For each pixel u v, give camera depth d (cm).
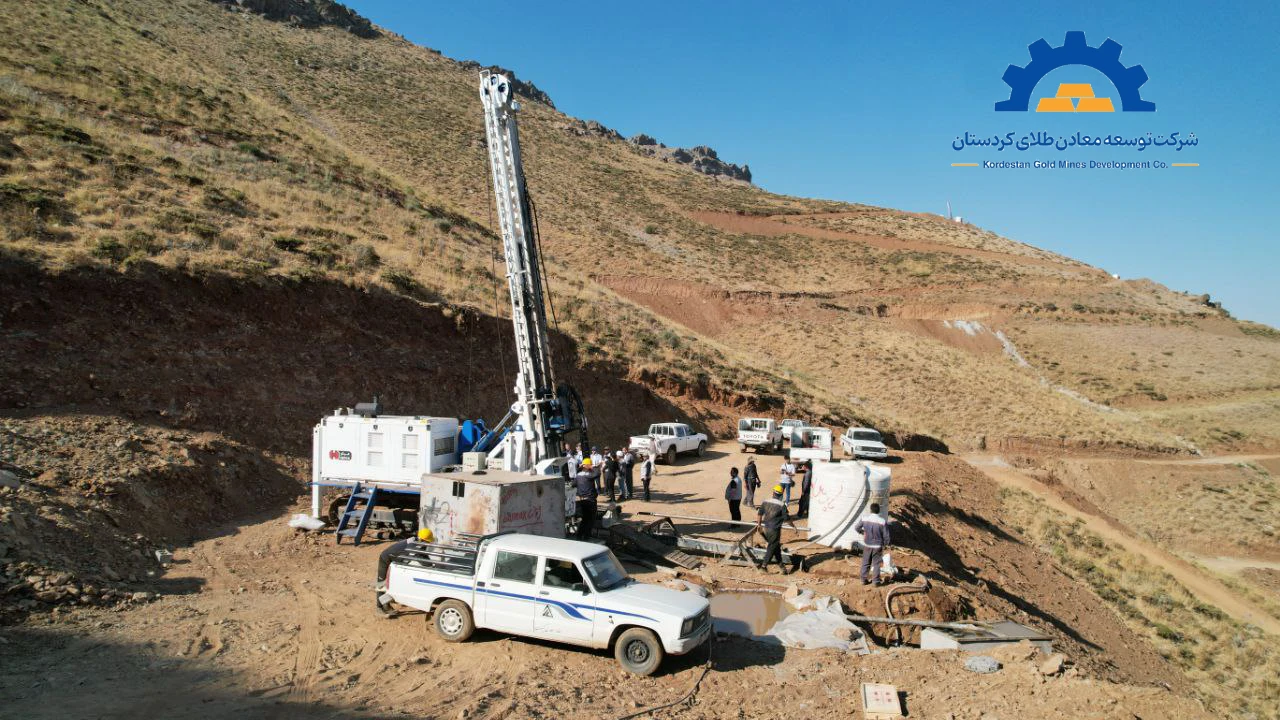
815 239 10712
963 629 1147
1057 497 3991
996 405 6303
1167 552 3431
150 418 1819
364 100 10250
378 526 1644
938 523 2195
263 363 2225
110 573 1169
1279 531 4506
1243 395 7319
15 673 811
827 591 1290
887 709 848
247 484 1802
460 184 8050
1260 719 1720
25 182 2462
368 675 891
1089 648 1661
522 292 1773
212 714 758
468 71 15475
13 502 1218
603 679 910
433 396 2633
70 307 1967
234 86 6284
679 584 1262
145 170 3064
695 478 2769
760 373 4978
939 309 8631
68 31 5116
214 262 2400
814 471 1639
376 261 3170
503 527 1263
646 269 8112
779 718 841
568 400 1858
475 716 784
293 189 3781
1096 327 8631
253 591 1209
